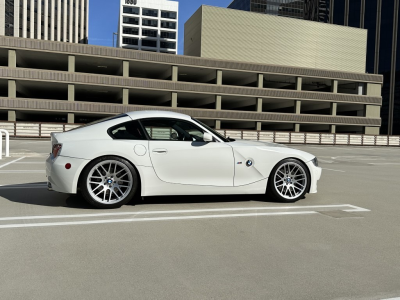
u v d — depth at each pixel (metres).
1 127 29.97
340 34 52.38
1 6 66.00
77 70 44.28
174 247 3.19
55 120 44.22
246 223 4.07
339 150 25.45
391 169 11.49
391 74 72.31
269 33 49.28
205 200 5.32
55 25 78.75
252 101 44.91
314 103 48.50
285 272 2.67
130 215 4.32
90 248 3.12
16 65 38.06
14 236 3.42
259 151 5.12
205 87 41.41
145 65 41.16
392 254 3.11
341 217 4.44
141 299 2.21
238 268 2.73
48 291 2.29
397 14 71.81
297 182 5.34
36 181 6.85
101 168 4.61
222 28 47.38
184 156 4.79
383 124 73.69
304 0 94.69
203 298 2.23
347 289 2.39
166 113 5.02
